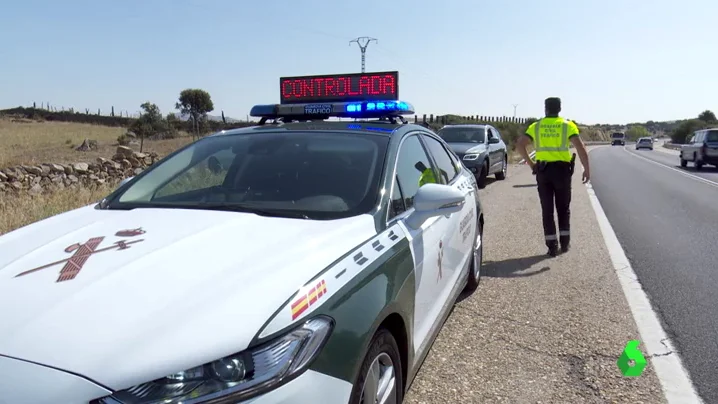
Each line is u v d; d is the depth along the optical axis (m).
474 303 5.11
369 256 2.62
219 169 3.52
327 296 2.21
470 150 14.04
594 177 19.14
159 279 2.12
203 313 1.93
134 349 1.80
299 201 3.07
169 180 3.53
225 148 3.74
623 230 8.69
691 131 81.62
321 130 3.80
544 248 7.32
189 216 2.90
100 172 11.88
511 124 43.22
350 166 3.33
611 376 3.72
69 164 11.72
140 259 2.29
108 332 1.84
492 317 4.76
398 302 2.71
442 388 3.54
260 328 1.93
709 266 6.46
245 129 4.06
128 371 1.75
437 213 3.24
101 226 2.80
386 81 5.88
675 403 3.38
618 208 11.16
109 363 1.76
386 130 3.81
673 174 21.45
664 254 7.05
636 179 18.72
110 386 1.73
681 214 10.44
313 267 2.29
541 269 6.29
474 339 4.30
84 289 2.06
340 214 2.92
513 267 6.37
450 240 4.03
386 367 2.66
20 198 8.59
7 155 19.72
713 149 24.00
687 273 6.15
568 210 7.03
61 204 8.08
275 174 3.35
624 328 4.54
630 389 3.55
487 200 11.76
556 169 6.84
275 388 1.87
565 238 7.09
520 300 5.20
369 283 2.50
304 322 2.05
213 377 1.81
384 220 2.98
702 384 3.62
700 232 8.56
